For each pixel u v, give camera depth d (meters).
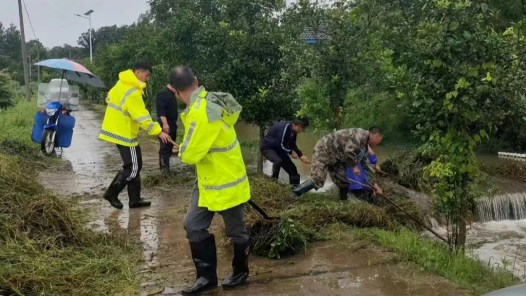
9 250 4.49
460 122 5.55
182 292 4.25
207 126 3.84
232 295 4.21
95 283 4.34
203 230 4.23
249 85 9.27
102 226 6.05
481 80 5.40
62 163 10.52
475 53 5.43
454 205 5.86
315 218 6.17
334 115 9.18
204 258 4.26
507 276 5.11
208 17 9.98
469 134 5.80
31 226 4.96
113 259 4.83
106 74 31.05
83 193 7.77
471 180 6.04
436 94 5.53
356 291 4.29
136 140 6.71
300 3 9.05
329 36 8.90
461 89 5.35
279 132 8.23
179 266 4.86
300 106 9.29
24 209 5.13
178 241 5.58
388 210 7.54
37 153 10.96
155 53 13.64
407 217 7.57
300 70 8.91
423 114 5.79
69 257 4.72
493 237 8.19
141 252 5.20
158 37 12.94
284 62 8.98
